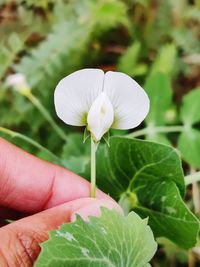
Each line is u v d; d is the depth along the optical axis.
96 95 0.08
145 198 0.10
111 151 0.09
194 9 0.16
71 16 0.16
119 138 0.09
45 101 0.15
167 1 0.16
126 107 0.08
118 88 0.08
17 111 0.15
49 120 0.14
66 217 0.08
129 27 0.16
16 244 0.08
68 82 0.08
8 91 0.15
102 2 0.15
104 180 0.10
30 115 0.15
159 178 0.09
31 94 0.15
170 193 0.09
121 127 0.08
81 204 0.08
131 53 0.15
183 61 0.16
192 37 0.16
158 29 0.16
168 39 0.16
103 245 0.07
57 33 0.15
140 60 0.16
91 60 0.16
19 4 0.16
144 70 0.15
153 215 0.10
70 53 0.15
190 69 0.16
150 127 0.13
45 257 0.07
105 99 0.07
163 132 0.14
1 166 0.10
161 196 0.09
